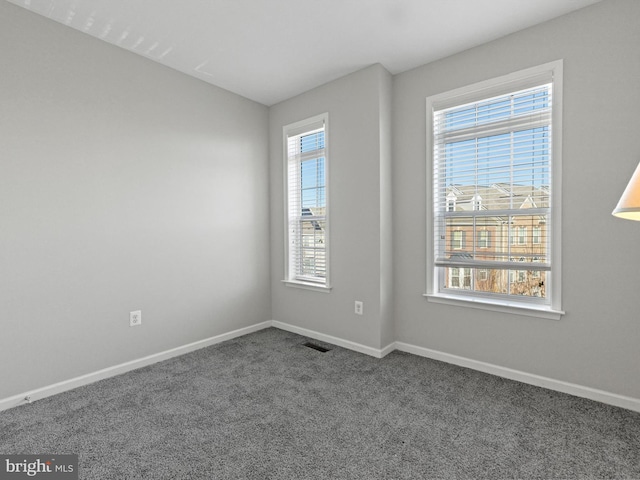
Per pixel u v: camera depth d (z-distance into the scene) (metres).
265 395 2.20
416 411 2.00
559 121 2.18
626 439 1.71
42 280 2.18
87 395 2.21
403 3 2.06
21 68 2.07
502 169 2.47
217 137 3.22
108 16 2.17
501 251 2.49
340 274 3.11
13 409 2.03
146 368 2.64
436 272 2.82
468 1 2.04
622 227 2.01
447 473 1.49
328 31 2.35
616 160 2.01
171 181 2.86
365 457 1.60
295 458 1.59
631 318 2.00
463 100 2.60
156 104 2.75
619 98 1.99
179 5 2.06
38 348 2.17
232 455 1.62
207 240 3.15
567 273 2.19
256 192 3.60
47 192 2.19
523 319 2.36
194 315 3.05
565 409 2.00
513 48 2.36
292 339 3.33
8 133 2.03
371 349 2.90
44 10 2.10
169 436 1.76
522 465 1.54
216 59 2.72
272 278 3.76
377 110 2.80
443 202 2.77
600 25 2.04
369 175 2.87
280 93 3.38
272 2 2.05
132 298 2.62
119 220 2.54
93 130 2.39
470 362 2.61
